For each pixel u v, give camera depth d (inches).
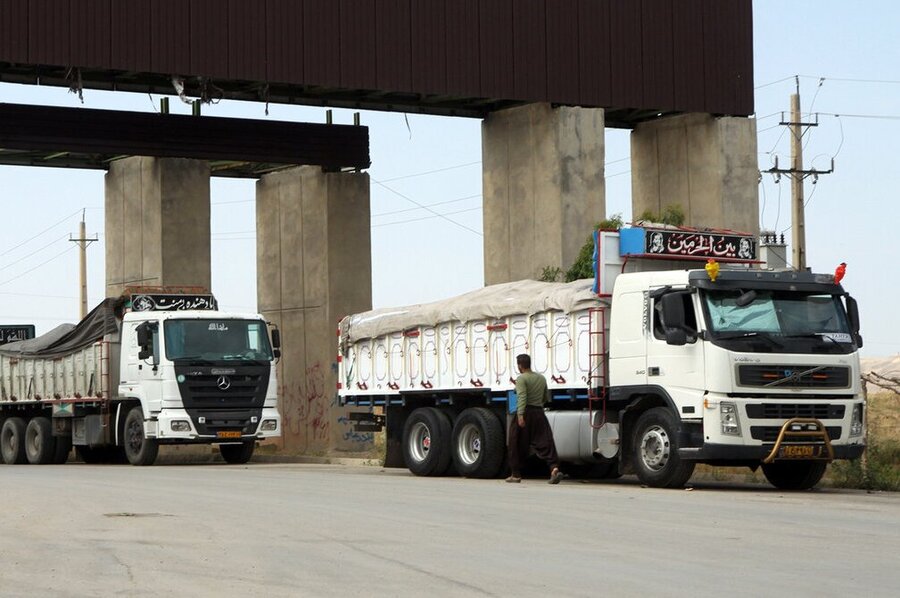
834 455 1279.5
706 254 1406.3
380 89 2258.9
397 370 1635.1
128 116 2325.3
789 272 1305.4
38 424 2262.6
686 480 1290.6
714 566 713.0
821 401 1278.3
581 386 1375.5
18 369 2340.1
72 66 2058.3
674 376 1279.5
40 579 652.7
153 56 2112.5
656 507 1055.6
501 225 2431.1
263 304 2699.3
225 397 1953.7
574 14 2391.7
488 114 2470.5
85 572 676.1
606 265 1368.1
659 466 1294.3
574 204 2335.1
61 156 2479.1
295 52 2207.2
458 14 2310.5
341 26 2237.9
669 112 2527.1
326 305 2554.1
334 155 2532.0
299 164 2503.7
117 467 1934.1
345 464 2166.6
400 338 1631.4
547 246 2341.3
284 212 2664.9
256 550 767.7
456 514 991.6
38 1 2039.9
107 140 2304.4
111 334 2049.7
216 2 2159.2
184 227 2370.8
